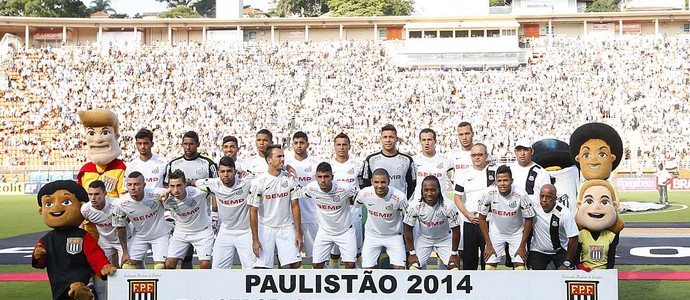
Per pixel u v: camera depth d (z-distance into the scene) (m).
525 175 10.14
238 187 9.91
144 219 9.95
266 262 10.03
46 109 46.47
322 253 10.19
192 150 11.01
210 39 56.44
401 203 9.73
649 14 54.00
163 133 44.50
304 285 7.91
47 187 8.41
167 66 50.72
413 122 44.34
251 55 52.25
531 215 9.43
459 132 11.04
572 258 9.20
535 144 11.68
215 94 48.09
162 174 11.13
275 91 48.34
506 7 60.25
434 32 55.69
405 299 7.85
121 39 56.28
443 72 49.88
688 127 42.59
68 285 8.16
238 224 10.08
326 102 47.28
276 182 9.98
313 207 10.98
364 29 56.97
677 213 23.61
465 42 52.12
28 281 11.36
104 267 8.00
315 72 50.50
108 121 10.69
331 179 9.76
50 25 54.56
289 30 56.91
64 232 8.35
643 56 49.91
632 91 46.41
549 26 55.25
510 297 7.72
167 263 10.15
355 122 44.59
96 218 9.52
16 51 51.16
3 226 20.97
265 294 7.92
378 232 9.99
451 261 9.85
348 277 7.87
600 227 9.20
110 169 10.79
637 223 20.00
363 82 49.28
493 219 9.88
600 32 55.78
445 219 9.91
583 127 9.98
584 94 46.59
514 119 44.22
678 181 37.59
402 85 48.66
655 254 13.49
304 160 11.10
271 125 44.59
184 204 9.92
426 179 9.64
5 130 45.00
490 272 7.75
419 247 10.23
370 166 10.65
